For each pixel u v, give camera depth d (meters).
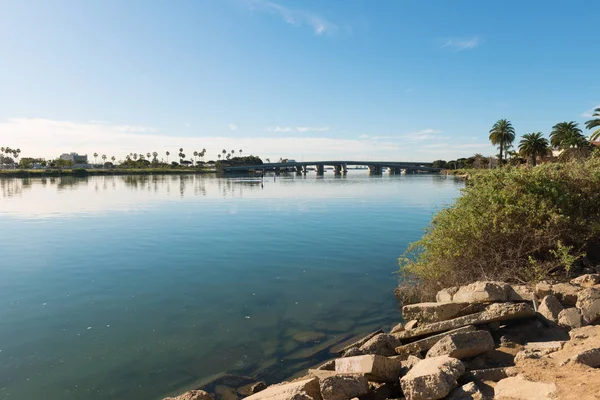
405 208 39.44
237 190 72.81
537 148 80.25
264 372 8.08
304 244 21.64
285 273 15.66
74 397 7.26
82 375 8.00
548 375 5.26
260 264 17.16
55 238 24.39
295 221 31.02
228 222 30.88
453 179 119.19
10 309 11.76
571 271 10.10
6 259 18.52
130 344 9.37
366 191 66.50
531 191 11.28
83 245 21.97
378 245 21.17
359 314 11.27
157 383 7.70
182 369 8.23
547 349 6.33
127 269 16.45
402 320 10.78
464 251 11.09
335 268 16.41
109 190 73.62
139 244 22.12
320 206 42.62
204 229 27.41
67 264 17.44
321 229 26.81
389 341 7.86
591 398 4.28
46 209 41.53
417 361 6.56
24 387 7.59
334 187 80.06
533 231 10.46
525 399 4.71
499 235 10.70
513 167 12.75
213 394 7.31
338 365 6.64
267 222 30.64
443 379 5.27
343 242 22.11
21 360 8.62
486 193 11.76
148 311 11.52
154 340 9.59
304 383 5.81
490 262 10.62
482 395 5.07
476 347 6.45
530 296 8.65
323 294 13.05
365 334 9.87
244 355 8.82
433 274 11.35
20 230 27.67
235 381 7.74
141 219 33.22
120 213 37.78
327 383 5.58
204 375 7.99
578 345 6.15
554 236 10.23
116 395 7.32
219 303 12.20
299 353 8.88
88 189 76.62
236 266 16.83
